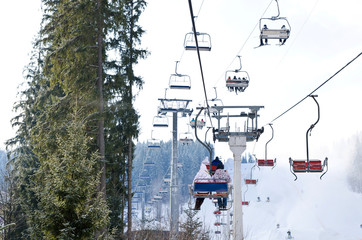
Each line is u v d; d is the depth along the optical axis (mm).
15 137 43562
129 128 35656
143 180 198750
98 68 32188
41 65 41875
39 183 26438
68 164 20266
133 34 37406
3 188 40281
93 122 31250
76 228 19359
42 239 20406
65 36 31359
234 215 26375
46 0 35969
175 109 41469
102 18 31016
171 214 38531
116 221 36438
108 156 35812
